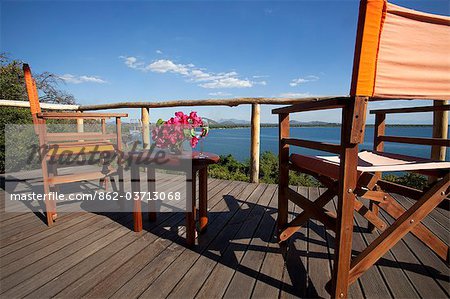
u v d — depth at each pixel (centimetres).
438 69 79
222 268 122
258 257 132
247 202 222
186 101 306
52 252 138
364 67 73
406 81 77
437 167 98
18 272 119
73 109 407
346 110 81
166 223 178
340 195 86
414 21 74
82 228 170
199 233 160
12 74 613
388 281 111
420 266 122
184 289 106
